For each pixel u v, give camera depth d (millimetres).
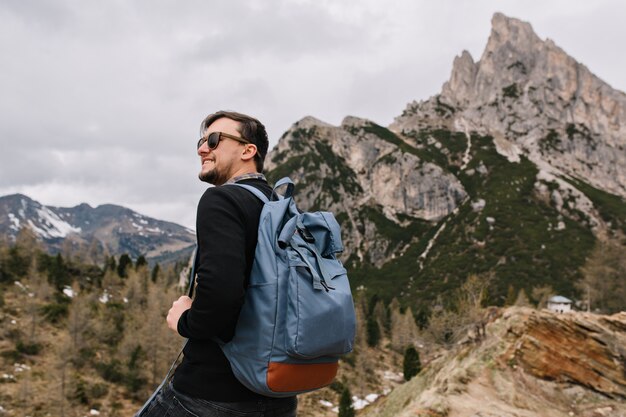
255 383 1756
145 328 59062
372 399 59000
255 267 1852
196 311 1706
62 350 49875
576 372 16953
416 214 193250
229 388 1850
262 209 1984
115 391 50812
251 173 2262
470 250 152375
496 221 164250
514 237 152000
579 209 165625
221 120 2324
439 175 197000
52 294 73562
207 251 1744
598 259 74750
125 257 106812
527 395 16016
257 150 2316
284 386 1777
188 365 1917
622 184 197500
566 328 17953
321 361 1905
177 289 93562
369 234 185250
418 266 157625
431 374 27516
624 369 16719
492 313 24922
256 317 1778
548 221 158125
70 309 63969
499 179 189250
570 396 16375
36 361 53688
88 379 51156
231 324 1813
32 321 57812
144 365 55625
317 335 1773
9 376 47719
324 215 2229
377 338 83875
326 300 1844
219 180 2352
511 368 17562
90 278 94000
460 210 182250
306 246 1999
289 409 2105
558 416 14930
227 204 1863
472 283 67812
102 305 76438
